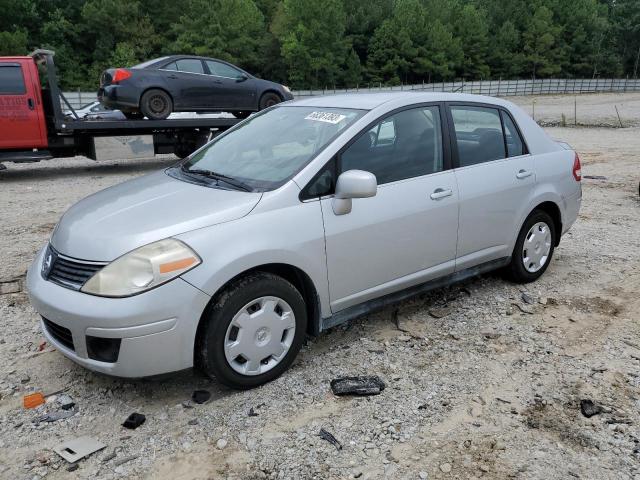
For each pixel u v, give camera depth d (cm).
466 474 280
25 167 1388
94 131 1223
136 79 1230
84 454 294
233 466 287
